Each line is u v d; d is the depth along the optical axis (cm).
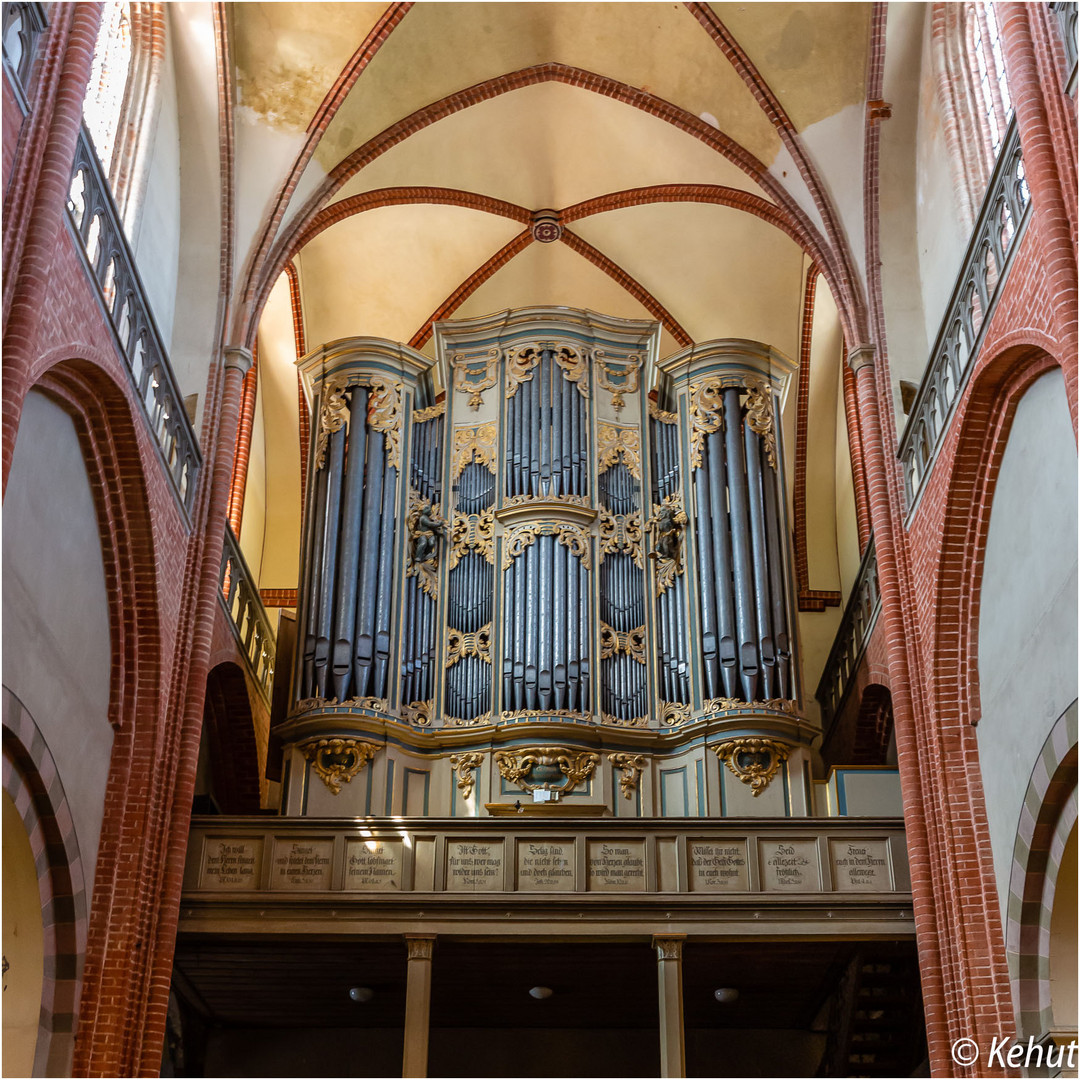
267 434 2530
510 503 2002
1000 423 1447
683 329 2531
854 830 1638
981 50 1788
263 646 2170
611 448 2084
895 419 1811
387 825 1641
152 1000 1461
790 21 1941
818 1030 1934
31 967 1341
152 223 1744
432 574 1973
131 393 1416
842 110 1967
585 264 2484
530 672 1856
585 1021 1922
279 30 1908
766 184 2052
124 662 1514
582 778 1800
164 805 1542
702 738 1822
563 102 2219
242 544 2353
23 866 1319
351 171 2047
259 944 1630
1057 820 1359
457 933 1570
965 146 1781
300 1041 1953
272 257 1919
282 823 1639
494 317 2159
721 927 1572
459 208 2353
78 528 1394
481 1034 1952
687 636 1908
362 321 2498
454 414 2119
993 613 1505
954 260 1764
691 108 2102
